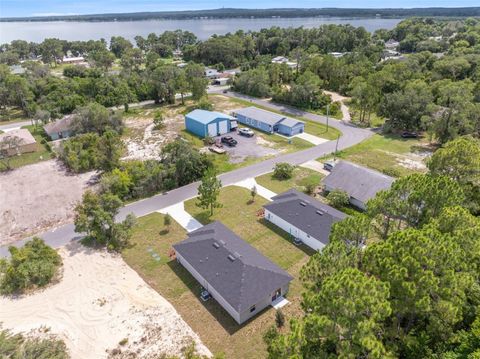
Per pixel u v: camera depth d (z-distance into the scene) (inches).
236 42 6063.0
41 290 1216.8
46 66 4753.9
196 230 1429.6
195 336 1017.5
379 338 783.1
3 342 936.3
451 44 5954.7
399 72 3607.3
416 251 769.6
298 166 2119.8
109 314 1108.5
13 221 1660.9
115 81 3895.2
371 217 1095.6
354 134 2657.5
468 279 766.5
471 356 653.3
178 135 2723.9
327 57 4173.2
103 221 1417.3
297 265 1298.0
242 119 2982.3
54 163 2295.8
